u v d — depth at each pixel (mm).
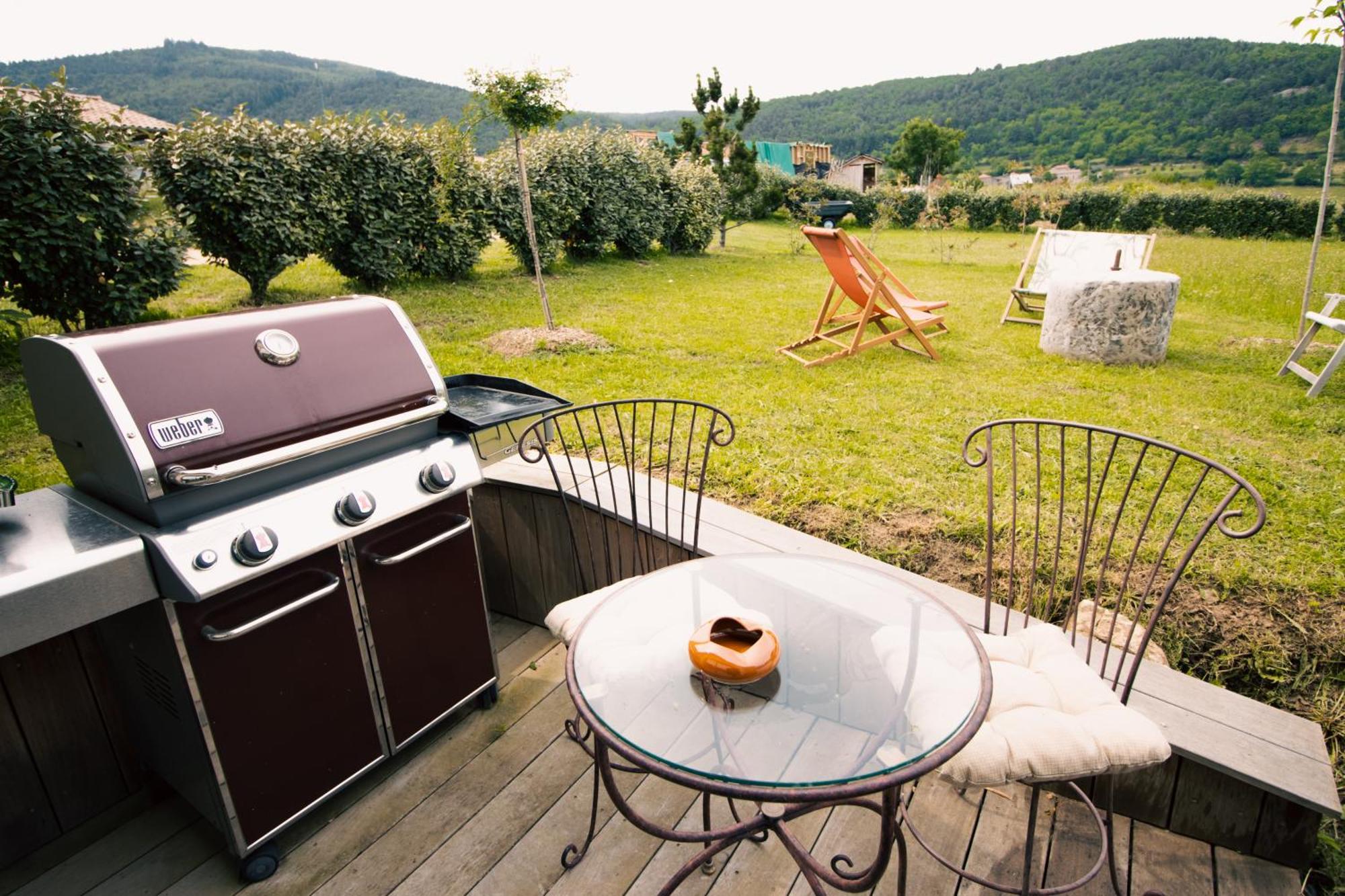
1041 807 1904
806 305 7711
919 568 2711
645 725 1236
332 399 1798
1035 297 8094
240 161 6328
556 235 9578
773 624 1517
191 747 1662
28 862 1839
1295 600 2432
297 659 1750
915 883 1713
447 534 2035
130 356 1526
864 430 3996
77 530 1522
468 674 2244
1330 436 3844
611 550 2666
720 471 3416
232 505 1631
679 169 12078
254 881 1768
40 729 1813
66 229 5223
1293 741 1697
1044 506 3094
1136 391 4633
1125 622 2322
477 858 1824
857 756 1146
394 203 7695
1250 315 7133
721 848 1484
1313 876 1767
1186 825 1777
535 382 4883
